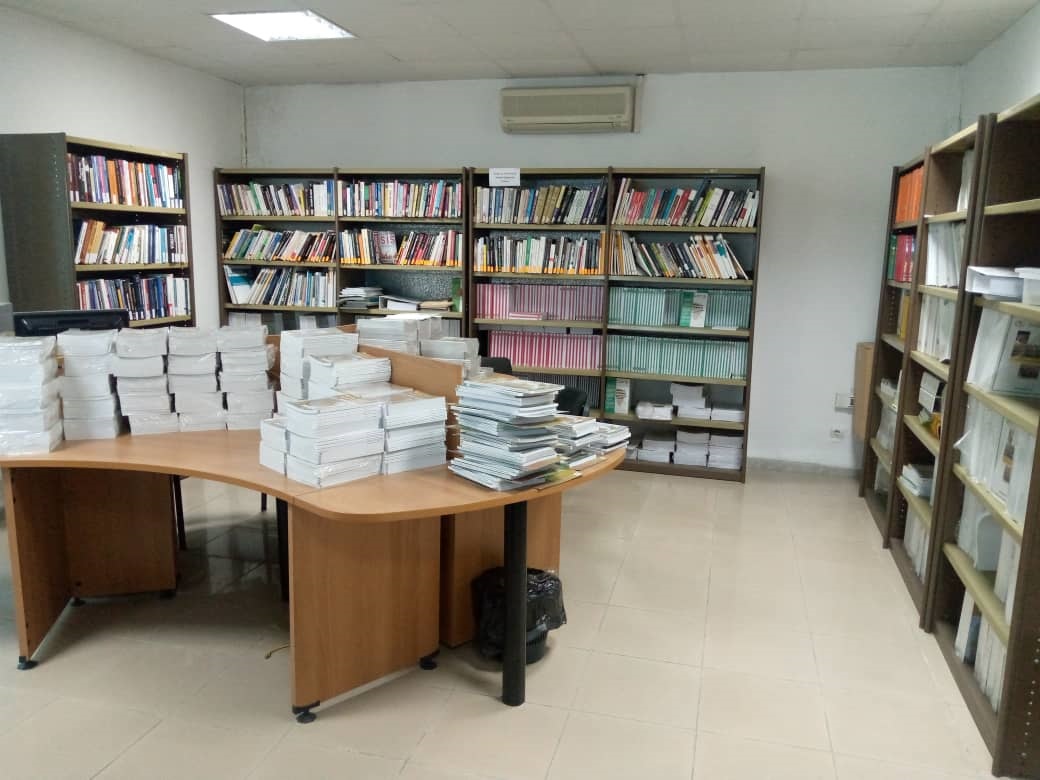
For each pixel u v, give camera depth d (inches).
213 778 81.6
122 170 172.7
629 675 103.7
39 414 99.7
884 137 187.8
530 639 105.1
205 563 139.1
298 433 88.3
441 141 218.2
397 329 116.0
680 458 202.1
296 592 88.9
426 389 104.7
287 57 192.2
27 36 158.6
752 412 206.8
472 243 206.5
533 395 86.0
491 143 214.5
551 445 90.0
